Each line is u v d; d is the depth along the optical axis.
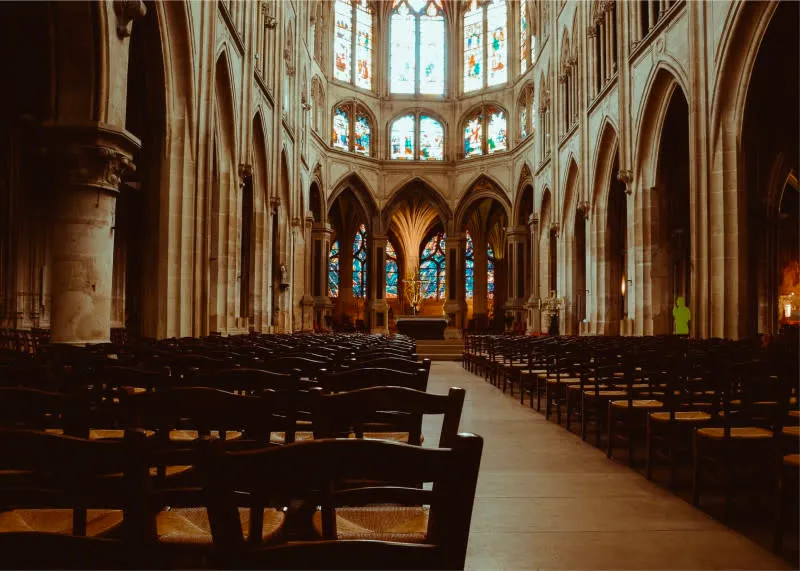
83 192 12.84
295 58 38.81
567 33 37.53
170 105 18.75
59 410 3.93
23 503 2.89
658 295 25.67
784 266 35.16
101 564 2.38
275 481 2.25
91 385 6.48
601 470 8.29
